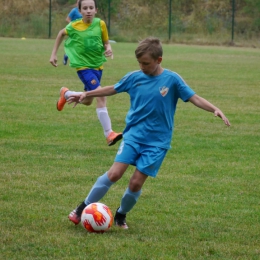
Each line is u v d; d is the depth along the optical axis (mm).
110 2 110562
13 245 12344
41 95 37031
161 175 19281
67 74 50031
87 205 13656
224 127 28562
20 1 113500
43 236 12945
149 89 13156
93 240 12773
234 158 22125
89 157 21500
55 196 16359
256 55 79938
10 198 16016
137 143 13219
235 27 110688
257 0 110875
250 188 18031
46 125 27438
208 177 19250
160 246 12523
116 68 57156
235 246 12742
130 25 112812
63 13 113688
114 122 28844
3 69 51781
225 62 67688
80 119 29391
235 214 15297
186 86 13234
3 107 31922
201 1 117062
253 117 31578
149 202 16156
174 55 76375
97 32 22656
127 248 12336
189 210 15500
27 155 21375
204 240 13125
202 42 104875
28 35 107312
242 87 44688
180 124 29031
